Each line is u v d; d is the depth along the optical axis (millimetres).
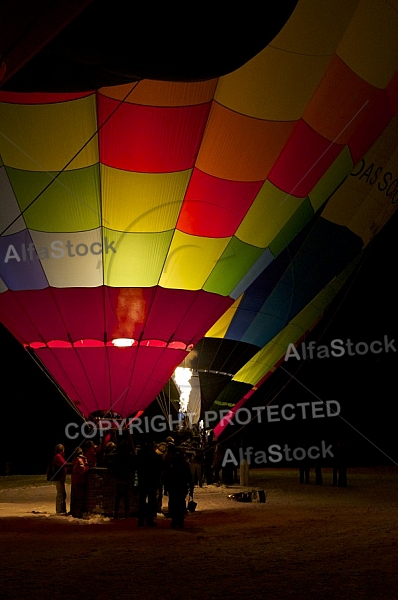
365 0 9109
